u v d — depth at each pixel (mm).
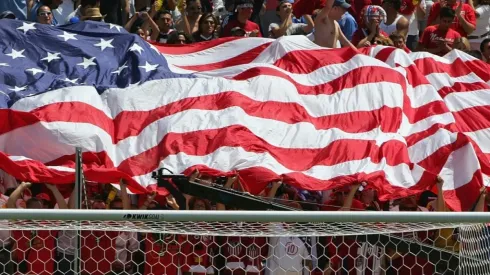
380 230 32250
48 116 45406
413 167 46156
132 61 49844
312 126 47656
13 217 29547
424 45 60625
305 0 59531
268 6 62250
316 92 49938
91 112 46188
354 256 38500
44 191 45031
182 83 48344
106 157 45125
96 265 38219
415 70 52281
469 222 30453
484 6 65500
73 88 47031
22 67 49156
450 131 48750
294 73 51031
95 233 38062
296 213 30062
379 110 48812
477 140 50250
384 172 45312
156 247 37844
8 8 56594
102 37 51281
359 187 45438
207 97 47844
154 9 57125
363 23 58094
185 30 58469
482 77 53500
